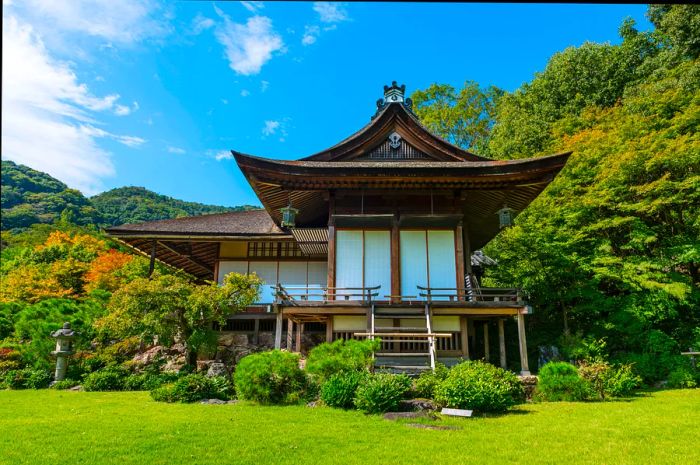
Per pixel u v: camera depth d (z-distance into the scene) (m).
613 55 33.56
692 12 27.50
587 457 6.33
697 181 17.31
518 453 6.49
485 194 16.81
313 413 9.42
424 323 15.13
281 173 14.70
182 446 6.91
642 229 18.31
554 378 11.69
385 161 16.98
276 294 14.56
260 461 6.21
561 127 30.22
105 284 28.00
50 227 55.28
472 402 9.49
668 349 15.90
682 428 8.05
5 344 17.55
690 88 24.16
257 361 11.09
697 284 18.70
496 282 22.84
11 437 7.54
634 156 18.95
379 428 8.02
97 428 8.15
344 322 15.16
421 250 15.80
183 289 15.35
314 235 17.97
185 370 15.25
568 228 19.70
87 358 16.45
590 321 19.30
